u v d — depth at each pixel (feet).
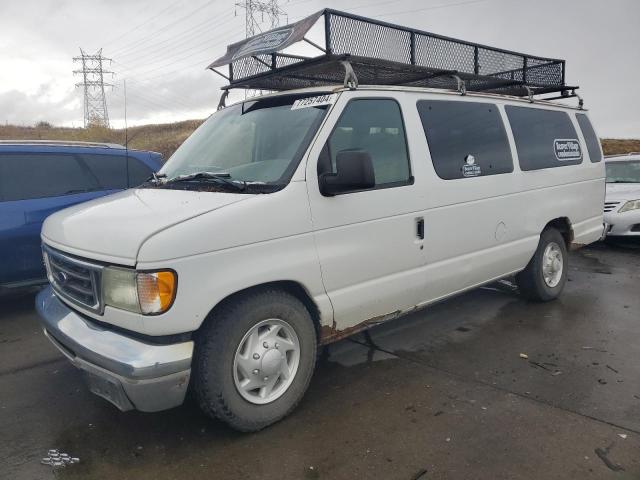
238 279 9.61
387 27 13.74
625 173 32.09
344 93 11.94
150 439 10.44
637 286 21.03
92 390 9.92
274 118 12.44
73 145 20.22
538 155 17.44
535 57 18.81
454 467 9.30
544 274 18.34
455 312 18.01
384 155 12.47
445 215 13.70
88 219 10.51
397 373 13.23
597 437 10.12
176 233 8.98
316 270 10.89
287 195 10.44
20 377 13.51
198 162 12.94
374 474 9.16
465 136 14.74
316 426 10.75
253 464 9.54
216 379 9.65
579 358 13.93
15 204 18.19
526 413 11.07
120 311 9.16
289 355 10.89
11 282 18.21
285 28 13.30
